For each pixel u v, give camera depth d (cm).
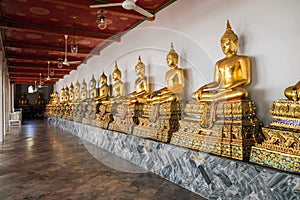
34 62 927
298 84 214
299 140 200
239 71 280
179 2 398
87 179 323
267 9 271
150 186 296
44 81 1455
